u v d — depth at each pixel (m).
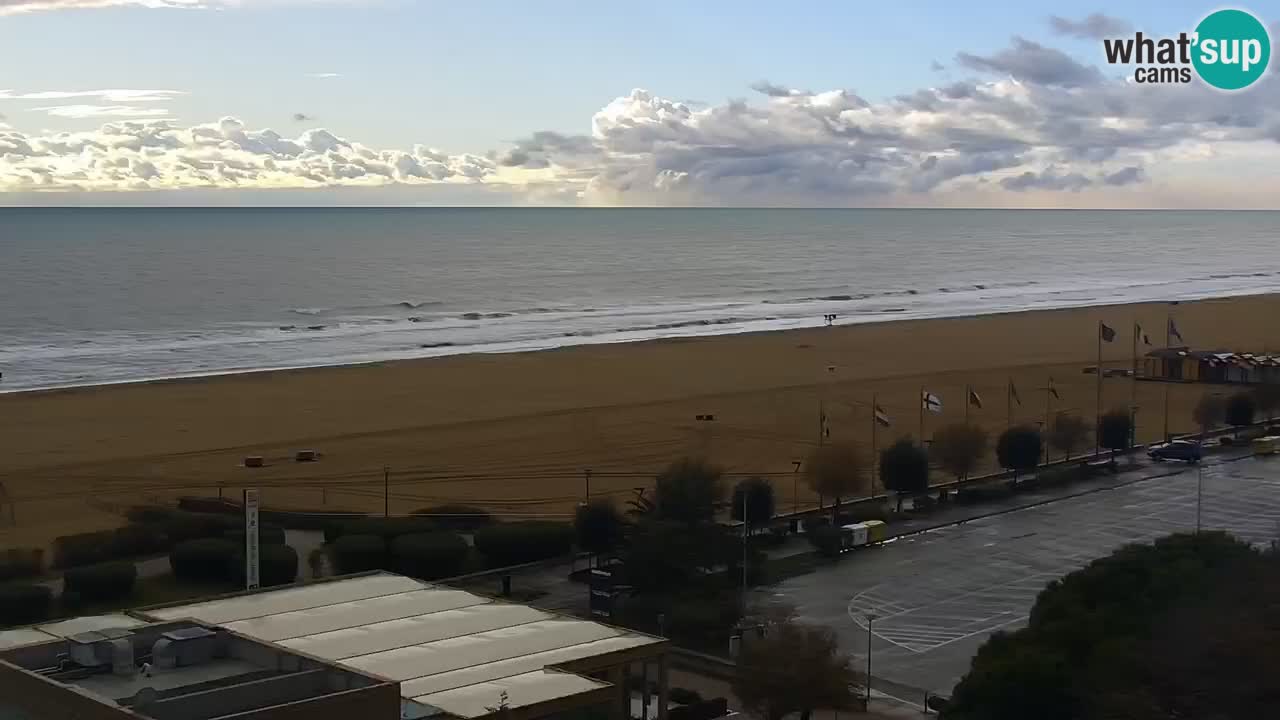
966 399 182.38
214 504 117.31
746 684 70.44
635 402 178.50
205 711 45.81
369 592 70.44
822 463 122.00
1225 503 122.62
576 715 55.00
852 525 107.81
